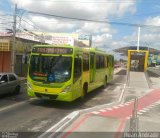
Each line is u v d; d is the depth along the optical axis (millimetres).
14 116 14016
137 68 63219
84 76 19188
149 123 13656
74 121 12992
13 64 35812
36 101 18516
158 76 51375
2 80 20078
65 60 16656
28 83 17047
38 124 12578
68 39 62812
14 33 35844
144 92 26984
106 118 14117
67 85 16406
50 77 16562
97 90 26547
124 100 21516
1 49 39469
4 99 19047
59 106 17234
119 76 47219
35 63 17000
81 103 18812
